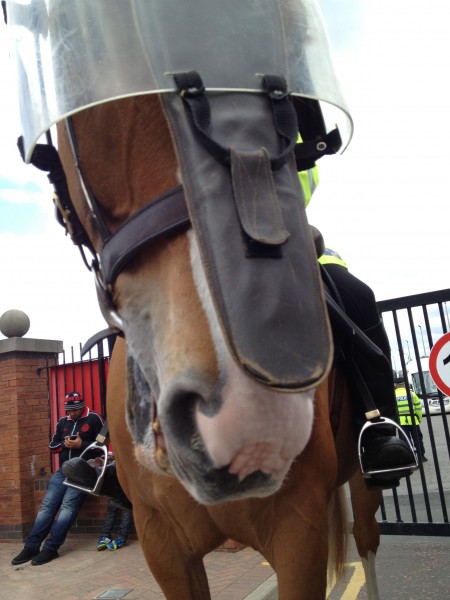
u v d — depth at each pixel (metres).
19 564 6.40
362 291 2.44
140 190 1.23
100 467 2.68
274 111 1.16
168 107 1.15
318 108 1.51
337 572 2.95
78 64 1.25
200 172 1.07
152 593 4.96
